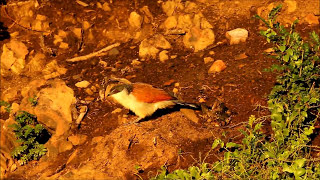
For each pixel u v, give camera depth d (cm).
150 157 1034
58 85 1252
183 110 1130
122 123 1147
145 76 1307
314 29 1375
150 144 1048
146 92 1072
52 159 1140
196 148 1052
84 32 1516
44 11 1580
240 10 1480
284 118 1005
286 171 901
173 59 1363
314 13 1420
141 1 1587
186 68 1312
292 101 1040
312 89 1020
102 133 1154
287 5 1444
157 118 1108
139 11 1534
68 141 1155
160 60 1368
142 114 1084
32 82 1336
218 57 1334
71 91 1252
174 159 1033
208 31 1387
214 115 1117
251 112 1134
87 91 1292
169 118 1108
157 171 999
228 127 1098
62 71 1398
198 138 1068
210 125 1102
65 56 1465
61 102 1214
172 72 1306
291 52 1005
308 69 1030
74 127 1180
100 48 1484
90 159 1077
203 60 1336
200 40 1384
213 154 1032
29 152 1142
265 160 933
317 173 888
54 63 1424
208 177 899
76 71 1391
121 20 1523
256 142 937
